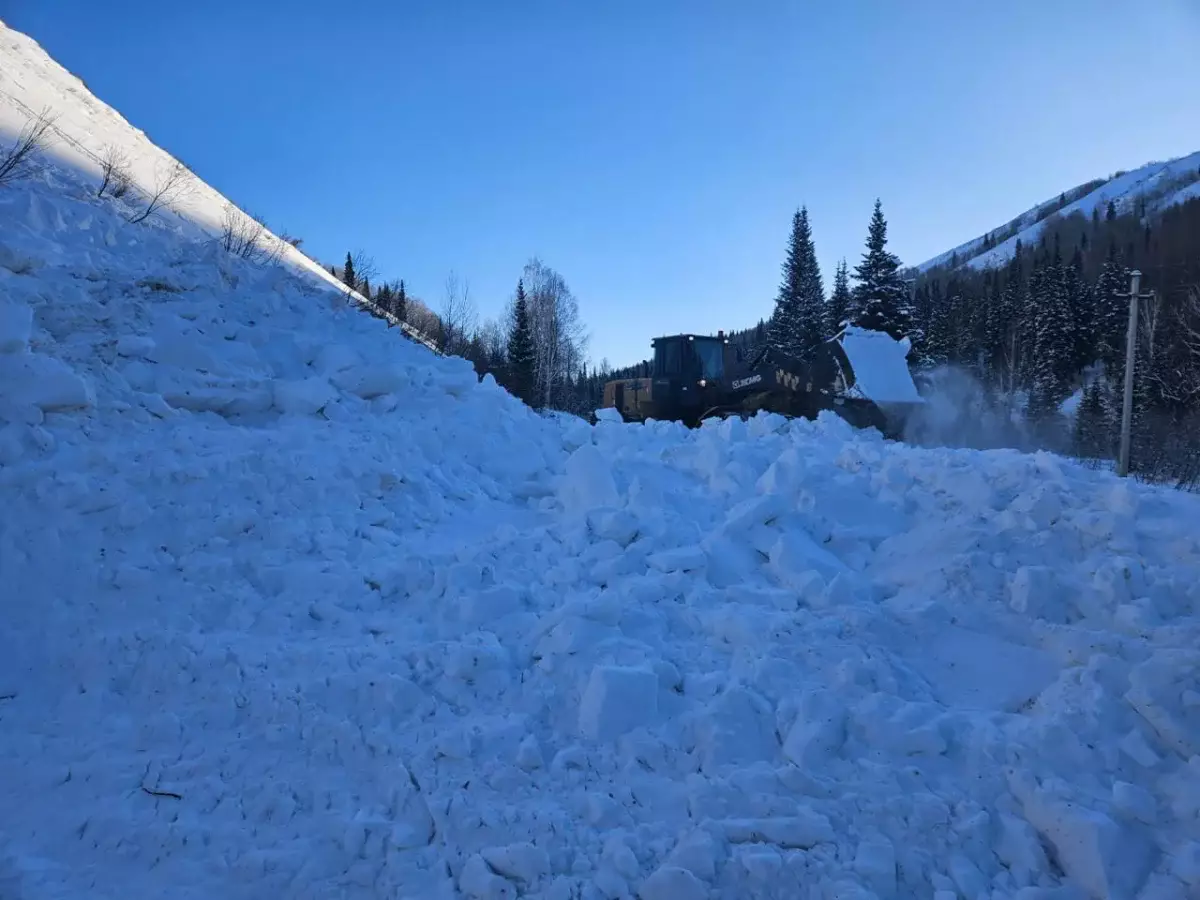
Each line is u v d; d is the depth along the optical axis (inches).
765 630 177.9
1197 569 186.1
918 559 209.6
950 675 172.7
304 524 212.4
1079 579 187.8
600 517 220.8
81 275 273.9
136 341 252.8
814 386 626.2
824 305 1636.3
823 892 122.2
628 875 124.3
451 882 124.2
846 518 235.3
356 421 276.1
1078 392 1729.8
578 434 327.0
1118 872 123.8
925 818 133.6
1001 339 2017.7
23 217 294.5
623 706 154.1
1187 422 1022.4
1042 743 143.8
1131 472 687.7
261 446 234.4
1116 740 144.6
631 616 183.2
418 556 204.1
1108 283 1852.9
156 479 207.3
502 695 164.1
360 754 147.3
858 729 151.4
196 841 130.3
